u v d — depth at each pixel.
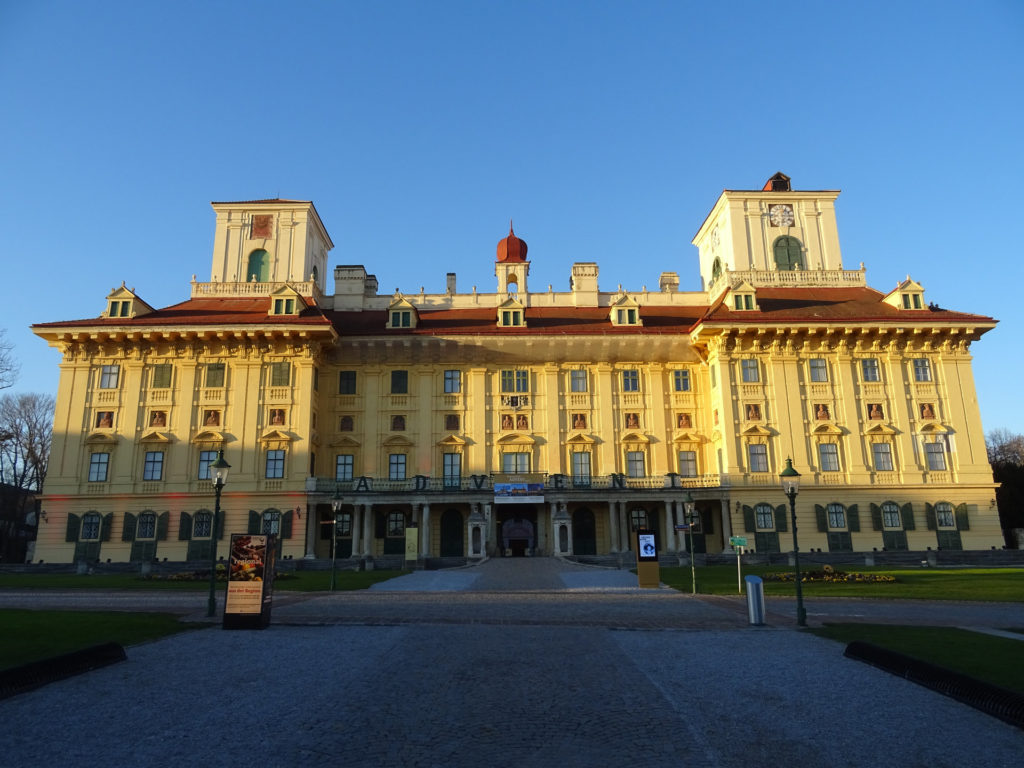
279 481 56.12
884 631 19.50
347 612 24.33
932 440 57.84
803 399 58.25
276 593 31.92
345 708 11.70
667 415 61.47
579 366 62.09
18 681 12.52
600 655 16.31
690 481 57.66
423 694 12.66
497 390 61.72
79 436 56.69
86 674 14.11
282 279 65.50
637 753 9.48
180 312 60.91
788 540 55.38
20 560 80.06
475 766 8.98
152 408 57.50
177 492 55.84
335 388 61.66
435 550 58.53
